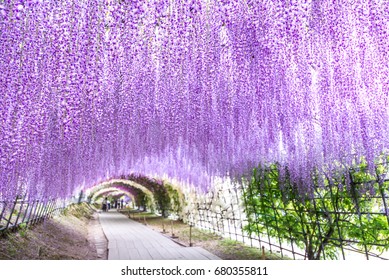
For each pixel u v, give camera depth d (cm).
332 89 317
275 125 383
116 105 365
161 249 677
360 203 413
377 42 291
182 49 327
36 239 574
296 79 339
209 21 323
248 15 315
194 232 991
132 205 3416
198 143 509
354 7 299
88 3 299
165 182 1364
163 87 368
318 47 306
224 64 353
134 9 291
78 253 617
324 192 467
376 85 308
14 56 293
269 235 615
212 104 381
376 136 324
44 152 409
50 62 312
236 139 474
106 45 310
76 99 338
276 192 565
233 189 766
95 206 3538
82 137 425
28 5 279
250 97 363
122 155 649
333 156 356
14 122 319
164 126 446
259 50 319
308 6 298
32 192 496
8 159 337
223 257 576
